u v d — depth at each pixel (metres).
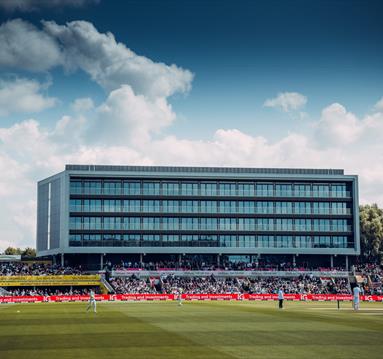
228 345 34.91
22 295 115.38
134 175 142.62
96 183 142.25
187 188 145.00
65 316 60.88
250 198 146.50
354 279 141.50
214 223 145.12
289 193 148.12
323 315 61.28
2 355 31.23
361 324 49.50
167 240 143.25
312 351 32.47
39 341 37.31
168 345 34.91
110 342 36.47
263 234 146.12
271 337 39.19
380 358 30.09
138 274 134.62
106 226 141.38
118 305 88.31
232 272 138.50
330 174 150.12
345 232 148.62
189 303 95.50
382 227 175.12
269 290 128.25
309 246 147.25
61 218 141.25
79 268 136.88
